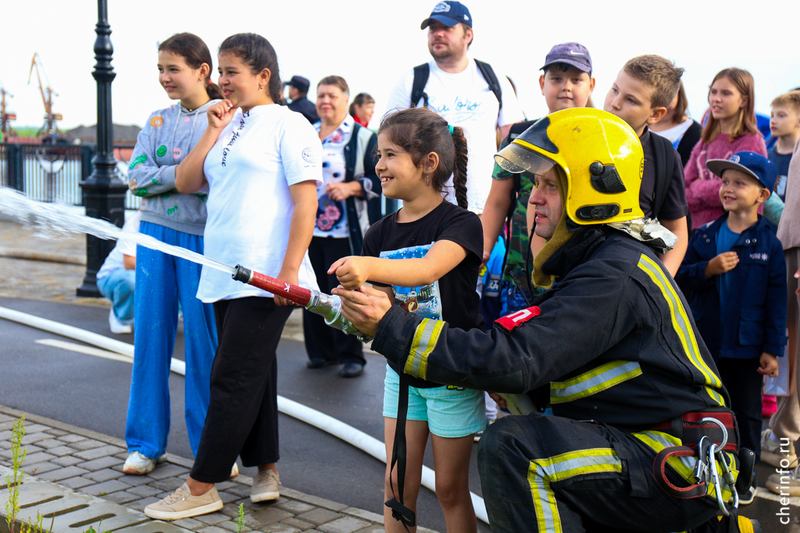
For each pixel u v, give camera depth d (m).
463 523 2.53
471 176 4.61
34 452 3.73
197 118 3.52
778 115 5.42
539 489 1.92
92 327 6.95
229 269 2.07
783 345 3.71
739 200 3.84
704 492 1.92
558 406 2.12
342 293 1.98
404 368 1.96
